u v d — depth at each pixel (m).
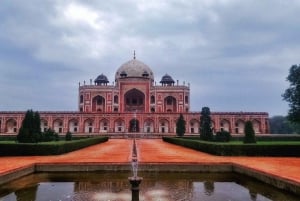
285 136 41.19
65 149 19.92
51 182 10.97
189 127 56.66
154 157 16.64
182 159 15.46
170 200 8.27
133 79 65.81
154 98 65.75
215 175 12.58
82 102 65.31
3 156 17.78
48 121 56.72
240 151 18.05
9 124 56.66
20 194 8.97
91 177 12.07
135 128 57.06
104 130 57.25
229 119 57.47
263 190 9.49
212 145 19.12
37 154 18.20
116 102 65.50
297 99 34.47
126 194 8.98
